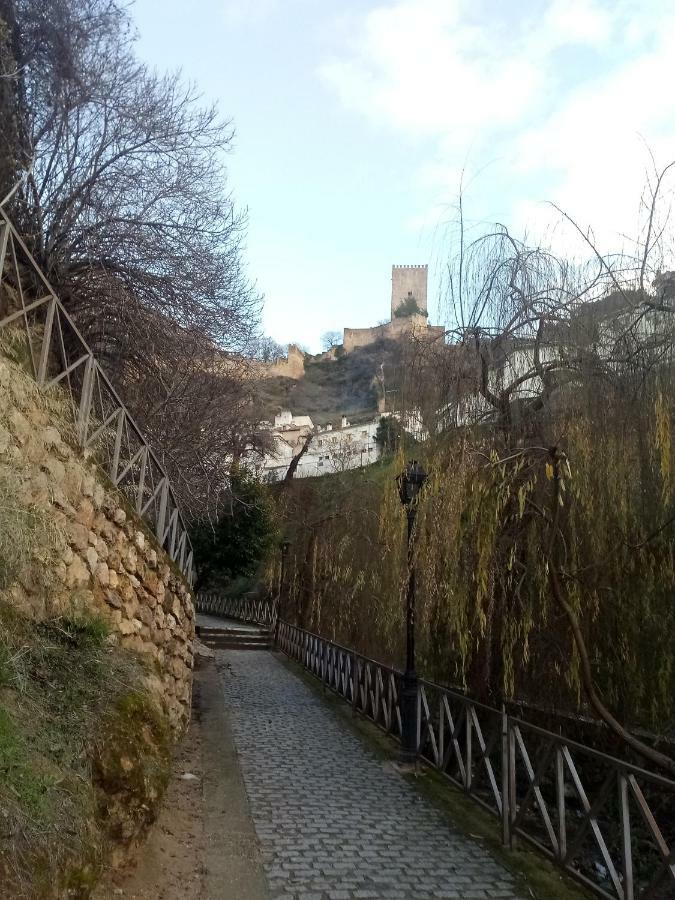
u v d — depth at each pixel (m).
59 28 7.28
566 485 6.14
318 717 9.77
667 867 3.45
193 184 9.05
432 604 7.53
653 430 6.04
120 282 8.08
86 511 4.98
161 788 4.03
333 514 15.52
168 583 6.85
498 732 5.64
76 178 7.84
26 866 2.59
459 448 7.00
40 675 3.73
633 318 6.35
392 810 5.66
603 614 6.50
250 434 15.71
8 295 6.00
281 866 4.35
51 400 4.84
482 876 4.36
